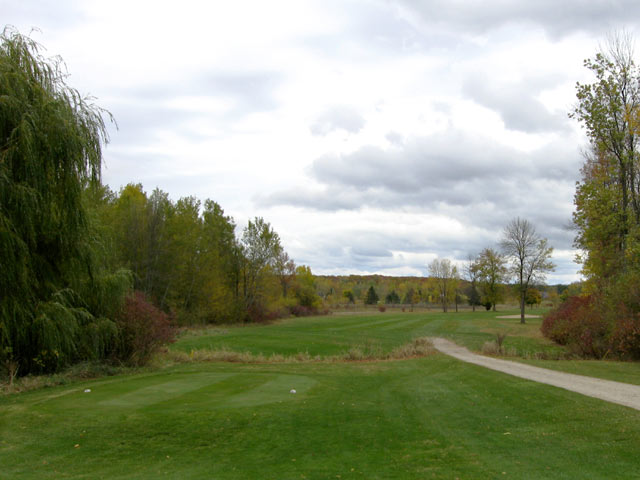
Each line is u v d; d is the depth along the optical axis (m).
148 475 7.12
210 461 7.82
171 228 49.94
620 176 26.61
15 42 15.97
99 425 9.90
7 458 8.07
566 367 18.55
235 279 69.31
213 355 25.30
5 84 14.89
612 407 10.07
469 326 52.88
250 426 9.88
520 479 6.36
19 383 15.18
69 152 16.12
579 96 25.75
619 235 26.83
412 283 158.00
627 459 6.88
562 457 7.21
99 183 17.92
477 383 15.13
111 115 18.23
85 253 18.14
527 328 49.72
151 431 9.53
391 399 13.20
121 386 14.92
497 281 88.06
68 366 17.98
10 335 15.36
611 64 25.00
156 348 21.95
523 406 11.09
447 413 11.03
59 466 7.66
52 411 11.08
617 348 22.59
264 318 67.31
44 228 16.59
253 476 6.96
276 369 20.36
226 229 68.44
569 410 10.16
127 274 20.91
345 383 16.36
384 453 7.98
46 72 16.58
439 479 6.52
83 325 18.66
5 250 14.20
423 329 49.25
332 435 9.23
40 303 16.22
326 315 92.06
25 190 14.70
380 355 26.92
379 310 110.00
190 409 11.27
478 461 7.29
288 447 8.51
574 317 27.03
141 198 51.19
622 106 25.45
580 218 27.83
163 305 49.44
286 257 91.00
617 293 23.17
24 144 14.66
